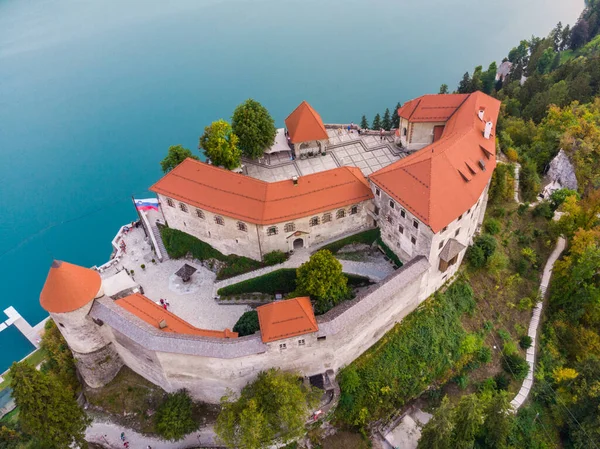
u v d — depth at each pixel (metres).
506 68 168.38
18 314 99.31
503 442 63.47
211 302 73.56
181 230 80.50
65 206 124.56
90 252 112.38
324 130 89.94
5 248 114.25
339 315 58.53
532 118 120.12
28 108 161.88
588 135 98.75
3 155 140.88
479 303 75.56
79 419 57.56
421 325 69.19
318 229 73.94
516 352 73.50
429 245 64.31
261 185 71.75
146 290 76.06
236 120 84.88
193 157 84.56
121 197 126.75
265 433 54.09
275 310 57.22
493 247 75.81
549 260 86.69
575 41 183.25
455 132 76.25
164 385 63.69
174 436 59.16
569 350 78.31
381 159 90.06
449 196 64.06
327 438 62.16
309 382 62.16
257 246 73.44
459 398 67.81
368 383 64.31
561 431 70.31
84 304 59.50
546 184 101.75
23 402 53.00
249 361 57.78
